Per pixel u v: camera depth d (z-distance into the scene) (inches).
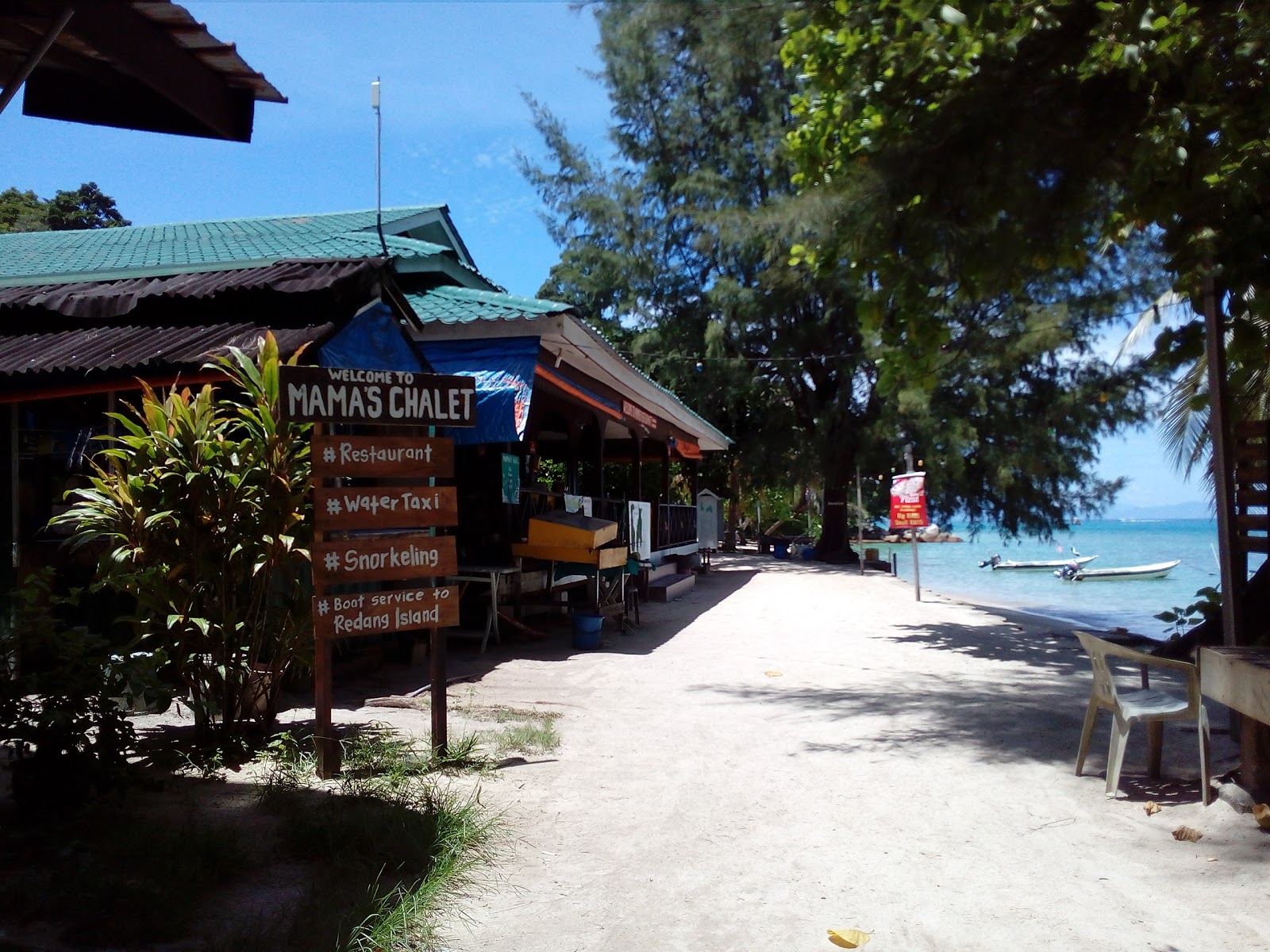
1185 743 256.8
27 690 165.5
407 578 223.3
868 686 343.9
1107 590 960.9
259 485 229.3
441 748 225.1
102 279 412.5
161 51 138.3
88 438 298.0
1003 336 1021.8
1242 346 222.5
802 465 1183.6
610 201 1264.8
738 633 494.6
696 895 154.8
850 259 260.1
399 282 476.1
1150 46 217.2
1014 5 239.9
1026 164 232.7
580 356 472.7
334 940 129.1
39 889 140.0
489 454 490.0
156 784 184.5
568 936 138.6
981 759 242.1
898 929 143.3
